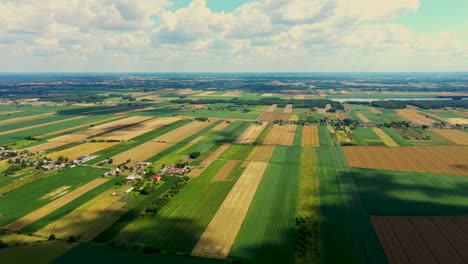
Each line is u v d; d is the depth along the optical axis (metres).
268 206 105.38
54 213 101.06
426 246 81.56
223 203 107.94
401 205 104.88
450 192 114.56
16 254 79.19
